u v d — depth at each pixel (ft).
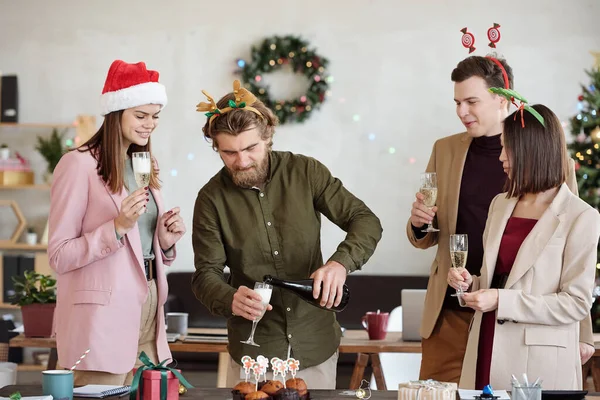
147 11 23.79
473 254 10.51
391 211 23.41
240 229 9.54
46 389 7.66
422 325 10.96
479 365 9.12
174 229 10.08
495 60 10.64
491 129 10.55
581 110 20.33
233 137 9.01
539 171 8.73
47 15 23.90
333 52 23.43
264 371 7.58
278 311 9.46
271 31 23.54
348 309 22.27
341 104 23.44
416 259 23.36
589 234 8.55
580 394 7.40
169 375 7.41
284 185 9.64
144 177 9.12
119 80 9.64
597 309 19.60
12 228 24.04
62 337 9.51
